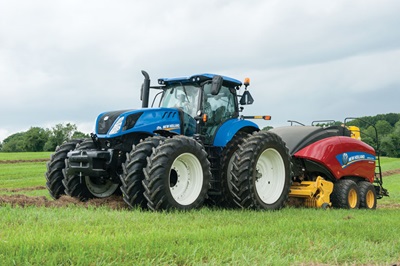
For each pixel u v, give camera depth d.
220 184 7.84
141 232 4.32
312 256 3.88
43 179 19.20
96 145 7.46
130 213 5.77
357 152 10.02
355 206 9.40
